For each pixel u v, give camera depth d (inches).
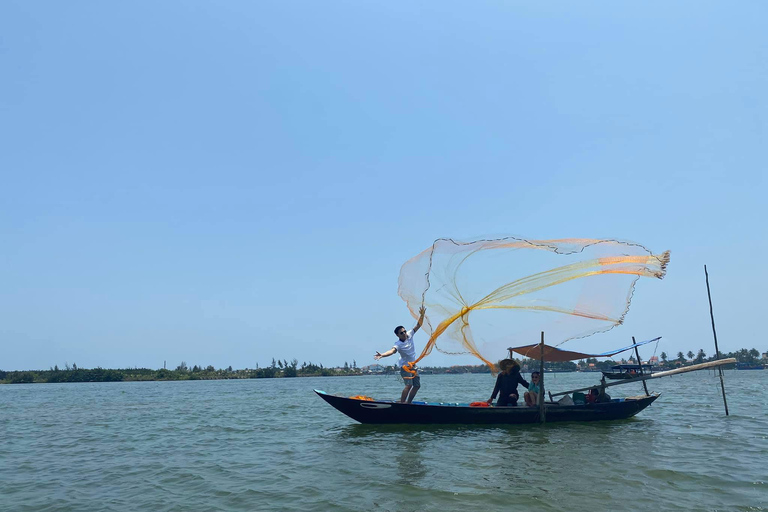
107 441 729.0
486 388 2134.6
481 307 614.9
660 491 376.8
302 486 420.8
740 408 967.0
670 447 545.0
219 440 709.3
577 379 2699.3
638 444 563.8
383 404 661.9
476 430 665.6
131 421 1017.5
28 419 1106.1
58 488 440.1
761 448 538.3
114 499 400.5
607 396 768.3
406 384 676.1
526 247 579.2
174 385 4175.7
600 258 576.1
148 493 417.4
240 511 359.9
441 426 679.7
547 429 669.9
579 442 578.2
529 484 401.1
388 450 553.3
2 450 658.2
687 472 430.9
